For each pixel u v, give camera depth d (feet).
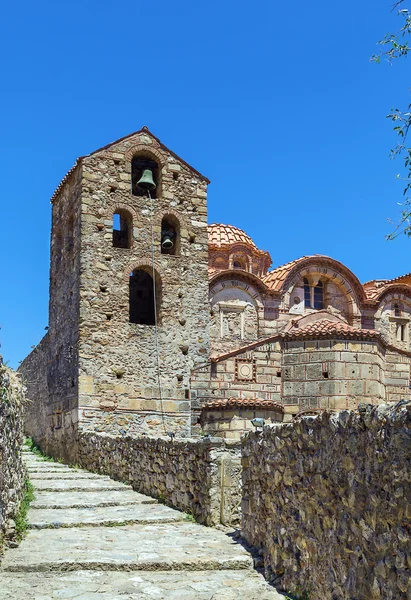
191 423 89.76
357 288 108.27
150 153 96.63
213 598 29.48
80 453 83.35
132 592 30.17
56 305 101.81
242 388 90.12
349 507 25.36
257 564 34.81
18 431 46.32
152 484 56.59
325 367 88.07
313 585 28.25
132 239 93.20
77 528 44.04
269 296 103.76
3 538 36.24
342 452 26.21
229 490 44.39
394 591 21.72
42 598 28.68
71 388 89.40
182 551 36.78
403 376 98.32
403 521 21.47
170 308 93.40
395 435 22.15
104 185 92.63
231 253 114.32
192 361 92.94
